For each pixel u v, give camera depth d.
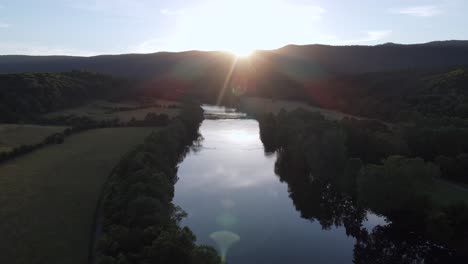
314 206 72.19
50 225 50.12
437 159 75.19
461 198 61.88
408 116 120.25
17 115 125.25
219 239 58.00
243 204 72.25
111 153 89.25
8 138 97.88
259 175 90.25
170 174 73.25
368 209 66.06
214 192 78.19
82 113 146.25
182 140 115.25
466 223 51.91
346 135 86.94
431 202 58.81
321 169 79.81
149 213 44.34
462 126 96.12
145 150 74.94
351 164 72.38
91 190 63.88
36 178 69.56
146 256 34.22
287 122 121.00
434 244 54.75
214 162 100.88
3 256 42.06
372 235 61.34
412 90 155.50
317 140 83.75
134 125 129.50
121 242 37.75
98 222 51.25
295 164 94.56
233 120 169.50
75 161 81.75
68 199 59.53
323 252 55.72
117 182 59.69
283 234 60.72
